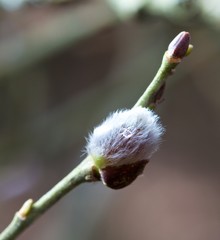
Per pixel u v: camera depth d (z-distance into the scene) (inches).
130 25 15.0
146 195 24.6
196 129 23.9
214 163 24.8
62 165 15.8
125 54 17.4
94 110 15.3
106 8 13.6
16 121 16.3
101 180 6.7
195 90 21.7
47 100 17.9
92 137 6.5
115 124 6.4
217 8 11.3
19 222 7.1
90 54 19.7
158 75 6.5
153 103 6.6
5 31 16.4
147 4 11.6
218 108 22.6
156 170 25.1
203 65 18.5
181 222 24.0
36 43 14.4
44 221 21.1
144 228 23.5
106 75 20.2
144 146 6.4
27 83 16.4
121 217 23.3
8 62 14.7
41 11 16.3
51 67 19.4
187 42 6.4
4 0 12.8
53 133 15.6
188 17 11.4
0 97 16.1
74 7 14.1
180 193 24.8
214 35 13.9
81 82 20.3
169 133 24.0
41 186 18.7
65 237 15.1
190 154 24.5
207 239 23.6
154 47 15.3
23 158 15.8
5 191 15.8
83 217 15.1
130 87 15.1
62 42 14.4
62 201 16.7
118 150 6.4
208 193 24.8
